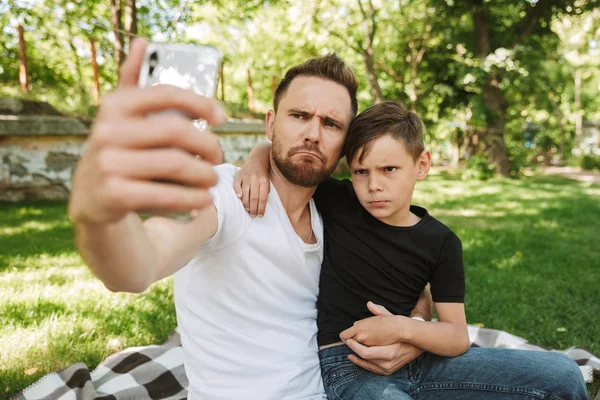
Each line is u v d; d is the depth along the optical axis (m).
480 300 3.81
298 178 1.56
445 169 20.80
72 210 0.50
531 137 34.88
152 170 0.48
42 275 3.81
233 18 12.60
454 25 15.93
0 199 7.45
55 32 11.32
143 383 2.49
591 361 2.69
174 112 0.51
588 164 23.39
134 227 0.79
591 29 23.33
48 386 2.31
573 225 7.19
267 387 1.50
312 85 1.57
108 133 0.47
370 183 1.68
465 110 17.28
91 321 3.01
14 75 9.51
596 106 32.72
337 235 1.73
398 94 18.39
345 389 1.60
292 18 16.94
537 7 14.77
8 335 2.76
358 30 17.20
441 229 1.72
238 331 1.53
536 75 14.84
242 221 1.46
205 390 1.53
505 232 6.41
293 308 1.62
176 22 10.48
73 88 9.09
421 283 1.73
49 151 7.80
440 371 1.70
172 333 2.94
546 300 3.84
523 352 1.70
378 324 1.58
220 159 0.53
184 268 1.59
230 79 19.19
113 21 8.45
